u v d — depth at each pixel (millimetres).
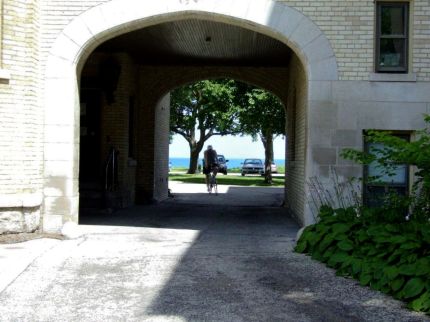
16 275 7180
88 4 10125
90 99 15344
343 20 9953
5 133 9445
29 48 9688
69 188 10094
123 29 10320
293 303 6148
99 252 8672
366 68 9898
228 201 19547
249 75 17703
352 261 7301
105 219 12680
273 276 7277
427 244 6691
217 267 7758
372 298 6324
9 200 9422
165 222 12484
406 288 6125
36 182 9914
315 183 9906
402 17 10000
